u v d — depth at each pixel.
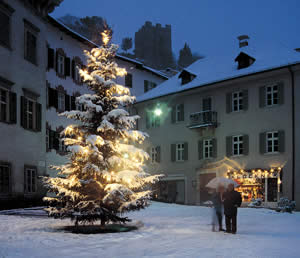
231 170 33.94
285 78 31.50
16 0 23.03
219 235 12.00
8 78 22.02
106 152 13.89
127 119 14.12
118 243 10.02
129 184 13.61
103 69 14.39
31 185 23.50
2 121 21.14
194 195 36.53
